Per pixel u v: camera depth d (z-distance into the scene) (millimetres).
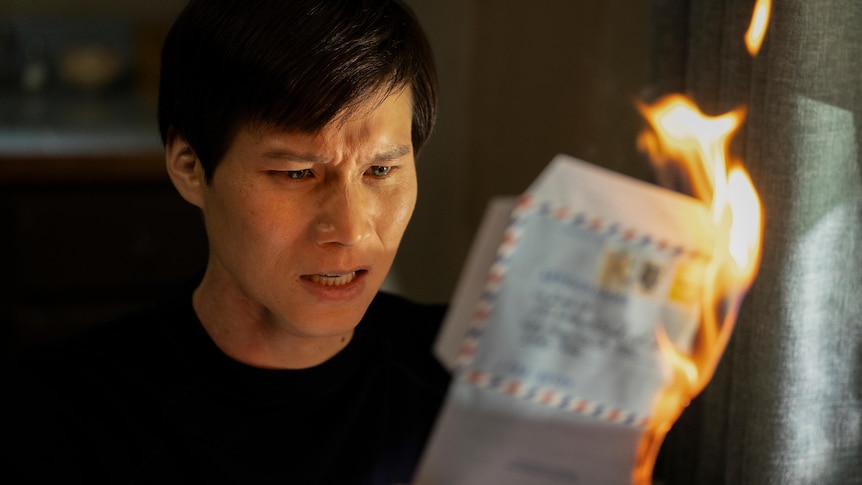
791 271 742
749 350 800
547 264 590
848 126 733
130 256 2043
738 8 791
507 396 602
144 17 2508
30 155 1917
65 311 2035
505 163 1605
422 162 1779
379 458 870
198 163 792
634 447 616
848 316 761
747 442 796
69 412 823
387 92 724
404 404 901
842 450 778
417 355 933
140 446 815
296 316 765
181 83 753
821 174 735
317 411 845
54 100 2430
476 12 1672
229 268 779
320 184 735
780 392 759
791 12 714
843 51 720
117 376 838
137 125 2158
